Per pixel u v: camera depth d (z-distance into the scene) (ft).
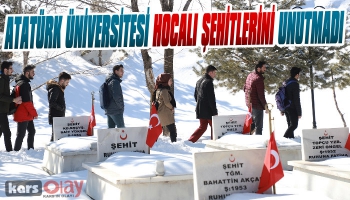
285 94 35.45
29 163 31.27
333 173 19.12
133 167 18.30
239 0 53.98
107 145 22.40
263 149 15.62
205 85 38.37
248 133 32.63
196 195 15.14
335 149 22.59
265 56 52.75
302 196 14.07
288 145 27.78
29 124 35.47
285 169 27.63
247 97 35.96
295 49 52.85
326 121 68.13
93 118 31.07
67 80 36.68
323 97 85.87
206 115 38.55
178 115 77.82
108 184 18.19
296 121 35.17
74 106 81.82
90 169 20.12
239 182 15.33
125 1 49.88
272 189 15.71
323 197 13.96
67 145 27.14
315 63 51.65
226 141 31.09
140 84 96.63
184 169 17.78
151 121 22.99
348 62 52.29
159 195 17.17
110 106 33.68
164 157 20.07
